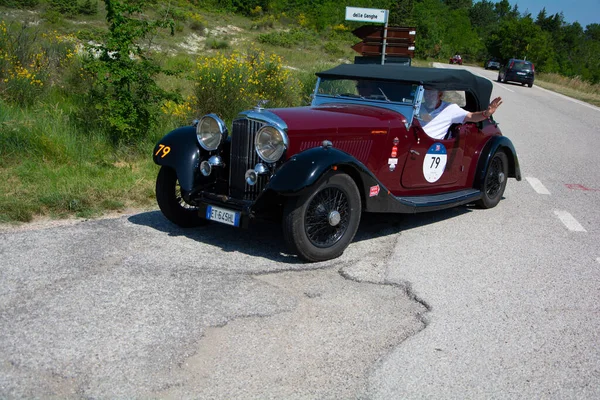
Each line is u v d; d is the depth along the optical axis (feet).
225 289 14.88
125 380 10.69
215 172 18.74
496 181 25.07
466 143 23.12
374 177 17.98
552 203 26.66
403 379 11.40
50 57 39.96
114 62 27.68
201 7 164.04
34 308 13.08
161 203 19.07
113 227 19.06
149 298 14.01
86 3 95.35
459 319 14.24
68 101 34.27
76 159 25.21
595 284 17.15
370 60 47.03
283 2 207.21
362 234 20.65
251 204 16.83
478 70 205.77
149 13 92.38
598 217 24.63
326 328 13.24
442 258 18.58
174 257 16.83
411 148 20.48
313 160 16.22
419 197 21.49
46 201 20.08
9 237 17.31
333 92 21.88
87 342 11.84
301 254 16.84
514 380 11.66
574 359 12.67
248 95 38.01
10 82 32.60
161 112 30.60
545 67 290.56
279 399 10.48
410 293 15.57
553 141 45.21
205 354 11.78
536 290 16.42
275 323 13.28
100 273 15.23
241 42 108.99
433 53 269.44
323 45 140.56
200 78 36.81
